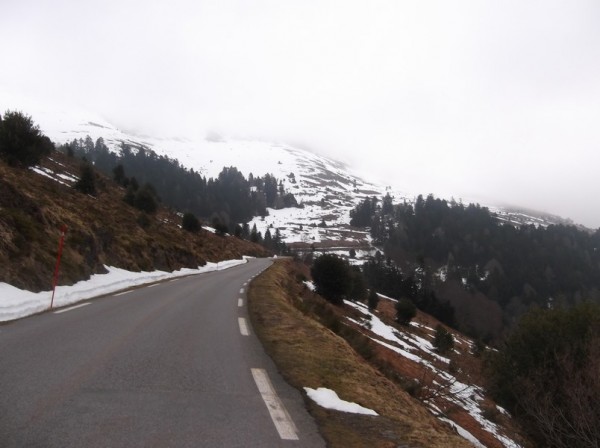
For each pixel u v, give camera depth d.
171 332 9.85
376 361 13.29
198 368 7.00
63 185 36.56
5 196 16.78
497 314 109.88
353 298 54.69
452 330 77.56
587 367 9.38
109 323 10.32
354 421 5.52
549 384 10.95
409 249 178.75
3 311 9.89
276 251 153.25
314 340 10.43
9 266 12.91
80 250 18.75
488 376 15.71
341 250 192.38
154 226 42.09
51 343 7.82
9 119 31.30
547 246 180.00
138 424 4.57
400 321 56.44
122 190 62.88
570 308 14.05
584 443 8.20
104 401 5.14
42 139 32.59
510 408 14.34
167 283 23.89
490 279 137.12
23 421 4.39
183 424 4.69
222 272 39.78
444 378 18.25
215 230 92.00
